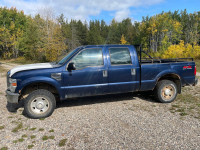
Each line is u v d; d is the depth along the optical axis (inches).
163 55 1362.0
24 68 165.5
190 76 208.8
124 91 191.5
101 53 181.0
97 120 156.5
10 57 2113.7
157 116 162.7
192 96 227.1
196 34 2728.8
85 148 111.7
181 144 113.7
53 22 1057.5
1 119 161.3
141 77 191.0
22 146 115.0
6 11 2118.6
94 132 133.4
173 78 213.3
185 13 3238.2
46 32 1033.5
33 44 1261.1
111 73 181.5
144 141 118.6
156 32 1894.7
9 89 171.2
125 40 3166.8
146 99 219.5
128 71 187.0
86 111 181.0
